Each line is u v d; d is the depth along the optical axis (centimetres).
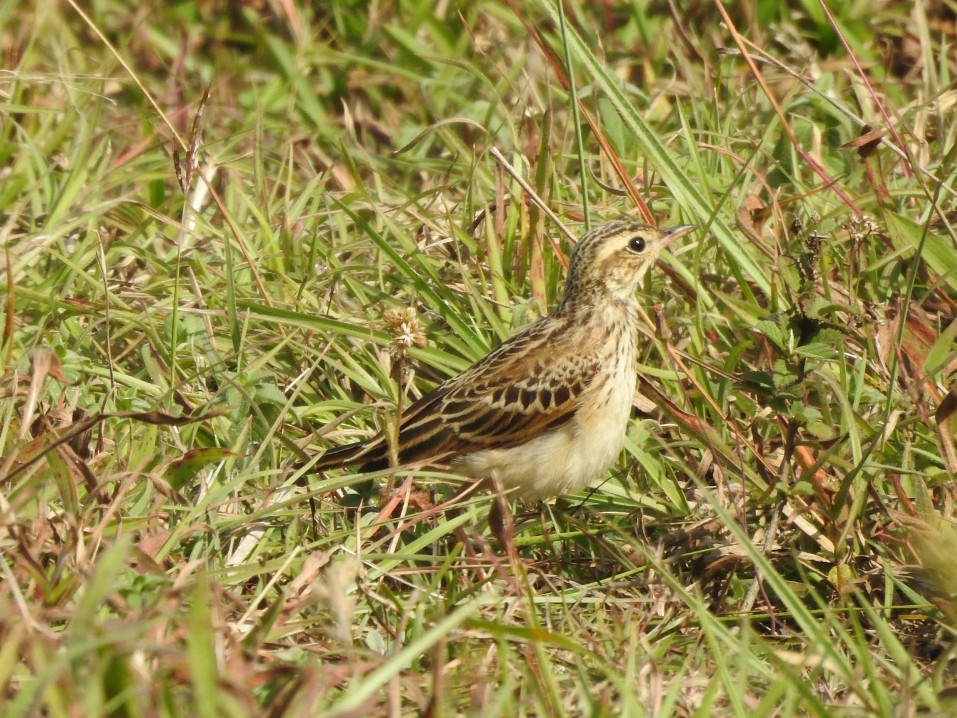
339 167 1656
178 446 1122
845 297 1244
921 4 1631
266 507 1028
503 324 1313
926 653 1005
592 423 1165
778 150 1460
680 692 884
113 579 835
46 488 969
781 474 1095
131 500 1050
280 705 754
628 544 1121
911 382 1114
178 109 1755
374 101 1864
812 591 994
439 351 1278
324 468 1136
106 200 1510
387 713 808
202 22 2022
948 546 988
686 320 1309
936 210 1179
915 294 1316
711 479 1182
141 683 716
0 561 892
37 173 1600
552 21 1875
